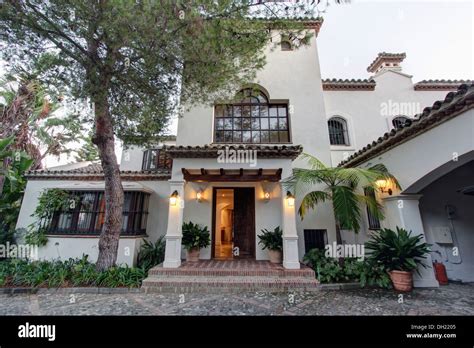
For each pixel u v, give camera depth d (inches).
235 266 265.1
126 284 228.4
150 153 473.4
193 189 334.3
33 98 395.9
